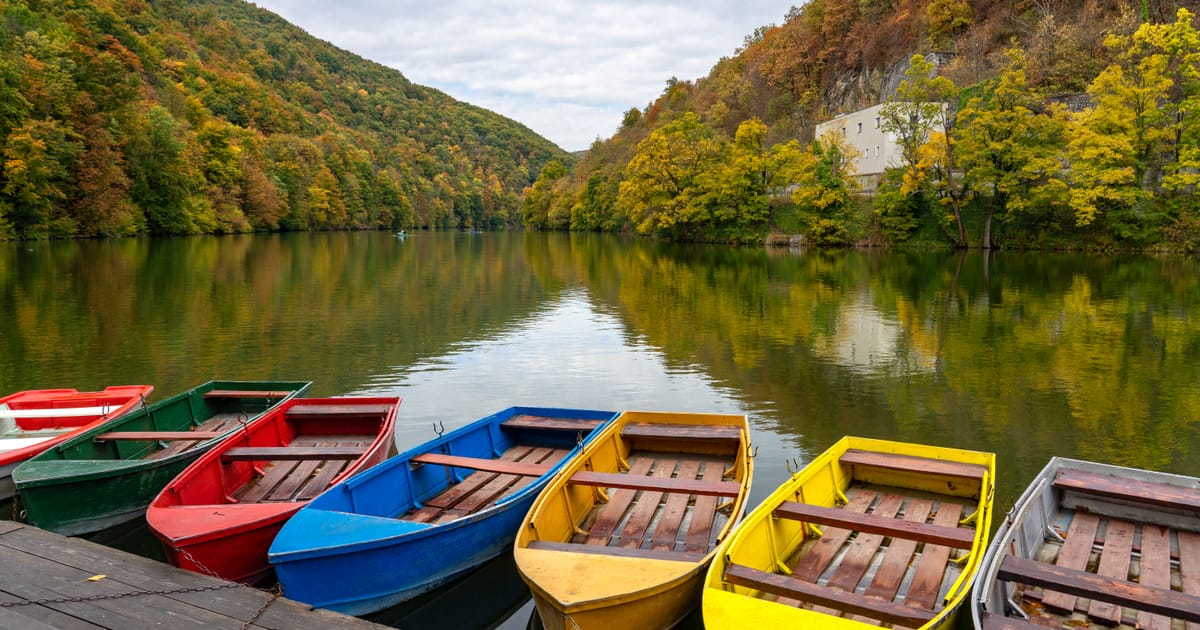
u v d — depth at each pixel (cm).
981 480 786
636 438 1013
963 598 559
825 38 9650
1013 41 6344
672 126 7800
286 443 1088
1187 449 1116
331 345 1964
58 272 3631
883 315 2397
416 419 1309
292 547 632
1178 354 1764
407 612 705
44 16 8425
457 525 708
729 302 2772
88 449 958
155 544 830
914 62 5112
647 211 7969
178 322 2277
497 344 1995
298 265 4416
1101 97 4369
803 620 516
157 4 15412
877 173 6147
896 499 840
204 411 1225
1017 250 4959
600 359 1795
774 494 708
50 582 595
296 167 10419
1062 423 1248
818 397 1426
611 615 556
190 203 7594
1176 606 516
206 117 9750
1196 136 4209
